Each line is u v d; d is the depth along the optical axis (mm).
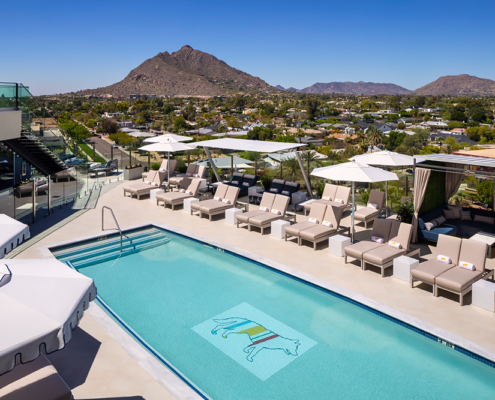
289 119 130250
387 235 8000
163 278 7578
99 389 4176
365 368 4793
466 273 6430
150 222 10938
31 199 10820
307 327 5770
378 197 11031
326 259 8195
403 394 4320
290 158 14961
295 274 7355
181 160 19750
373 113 162875
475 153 10289
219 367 4805
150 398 4039
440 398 4258
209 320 5977
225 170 18875
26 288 3584
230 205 11500
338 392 4355
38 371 3879
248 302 6574
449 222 10039
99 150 44250
